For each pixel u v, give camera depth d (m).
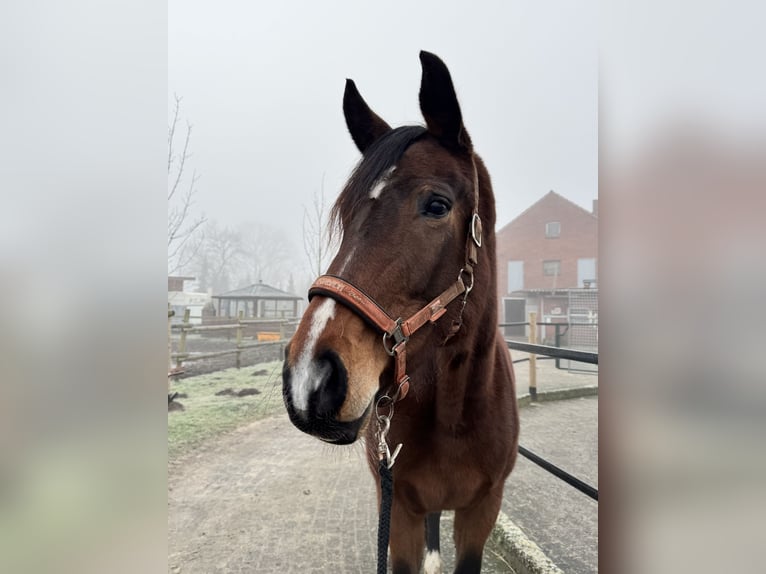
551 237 24.48
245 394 6.63
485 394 1.67
